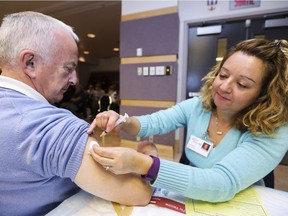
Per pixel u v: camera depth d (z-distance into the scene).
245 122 0.71
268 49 0.67
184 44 3.15
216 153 0.79
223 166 0.60
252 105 0.72
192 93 3.22
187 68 3.22
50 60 0.56
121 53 3.34
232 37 2.94
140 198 0.56
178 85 3.21
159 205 0.58
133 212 0.54
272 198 0.64
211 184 0.55
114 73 10.76
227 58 0.73
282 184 2.14
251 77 0.65
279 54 0.67
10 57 0.54
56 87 0.60
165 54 3.01
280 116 0.67
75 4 4.02
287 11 2.54
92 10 4.22
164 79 3.05
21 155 0.47
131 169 0.52
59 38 0.56
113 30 5.59
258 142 0.65
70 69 0.61
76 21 4.86
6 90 0.53
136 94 3.27
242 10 2.76
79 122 0.53
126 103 3.38
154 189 0.65
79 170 0.49
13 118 0.48
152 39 3.06
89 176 0.50
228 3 2.83
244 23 2.84
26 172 0.49
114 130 0.80
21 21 0.55
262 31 2.77
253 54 0.66
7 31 0.54
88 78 11.40
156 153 0.77
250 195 0.65
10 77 0.56
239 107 0.71
